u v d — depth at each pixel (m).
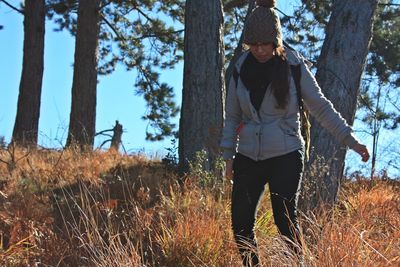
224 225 5.62
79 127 15.83
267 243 4.82
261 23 4.30
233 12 17.86
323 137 6.97
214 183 7.16
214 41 9.61
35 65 17.31
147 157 11.56
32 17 17.41
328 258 4.08
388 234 5.03
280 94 4.34
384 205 6.77
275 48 4.40
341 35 7.26
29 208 6.30
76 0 19.33
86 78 16.16
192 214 5.80
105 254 4.67
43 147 11.93
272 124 4.42
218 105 9.53
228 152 4.67
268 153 4.42
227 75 11.72
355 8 7.28
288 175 4.37
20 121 17.14
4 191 7.44
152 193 7.42
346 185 8.94
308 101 4.45
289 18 16.59
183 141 9.41
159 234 5.60
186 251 5.10
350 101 7.20
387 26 18.59
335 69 7.21
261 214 6.06
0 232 5.50
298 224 4.43
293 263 4.14
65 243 5.06
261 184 4.55
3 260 4.75
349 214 6.27
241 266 4.84
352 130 4.41
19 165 9.43
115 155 11.42
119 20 19.98
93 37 16.34
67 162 10.09
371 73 18.36
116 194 7.41
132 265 4.42
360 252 4.18
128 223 5.88
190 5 9.66
